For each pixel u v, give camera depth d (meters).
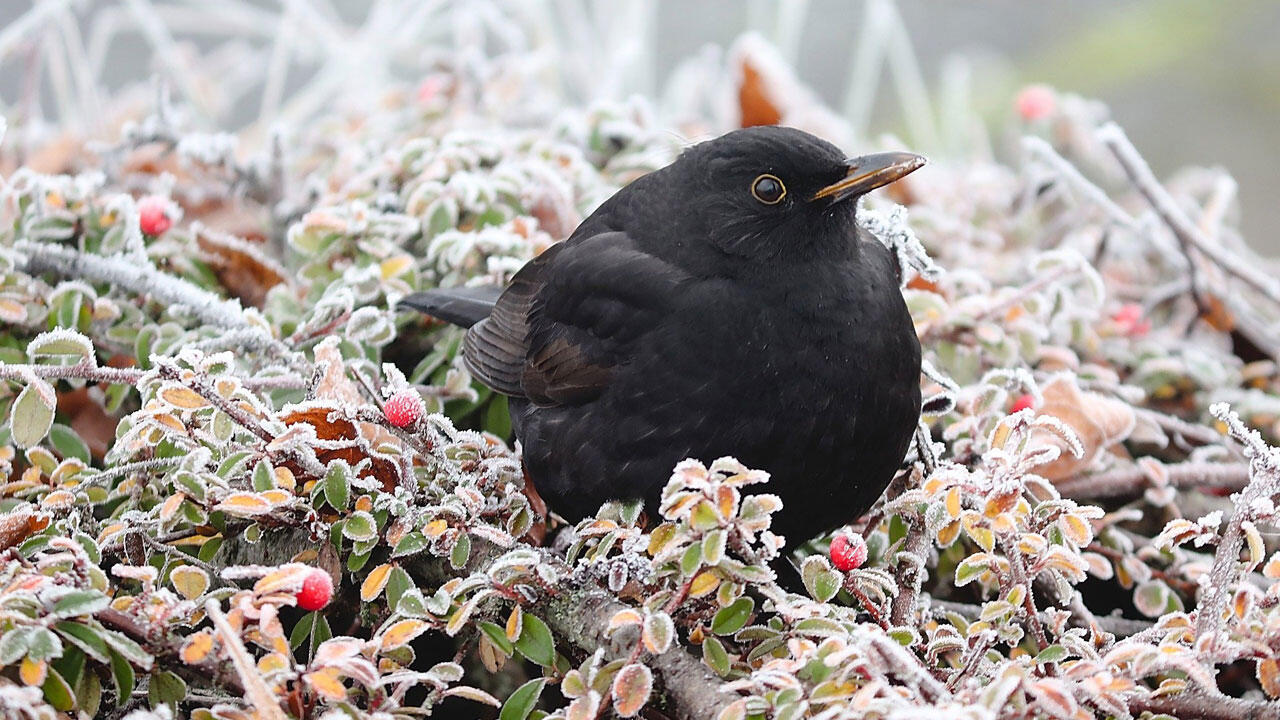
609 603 5.80
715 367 6.40
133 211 7.88
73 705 5.05
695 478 5.17
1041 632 5.79
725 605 5.34
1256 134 15.88
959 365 8.01
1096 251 9.60
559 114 10.61
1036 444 7.18
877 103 15.85
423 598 5.68
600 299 6.80
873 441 6.51
